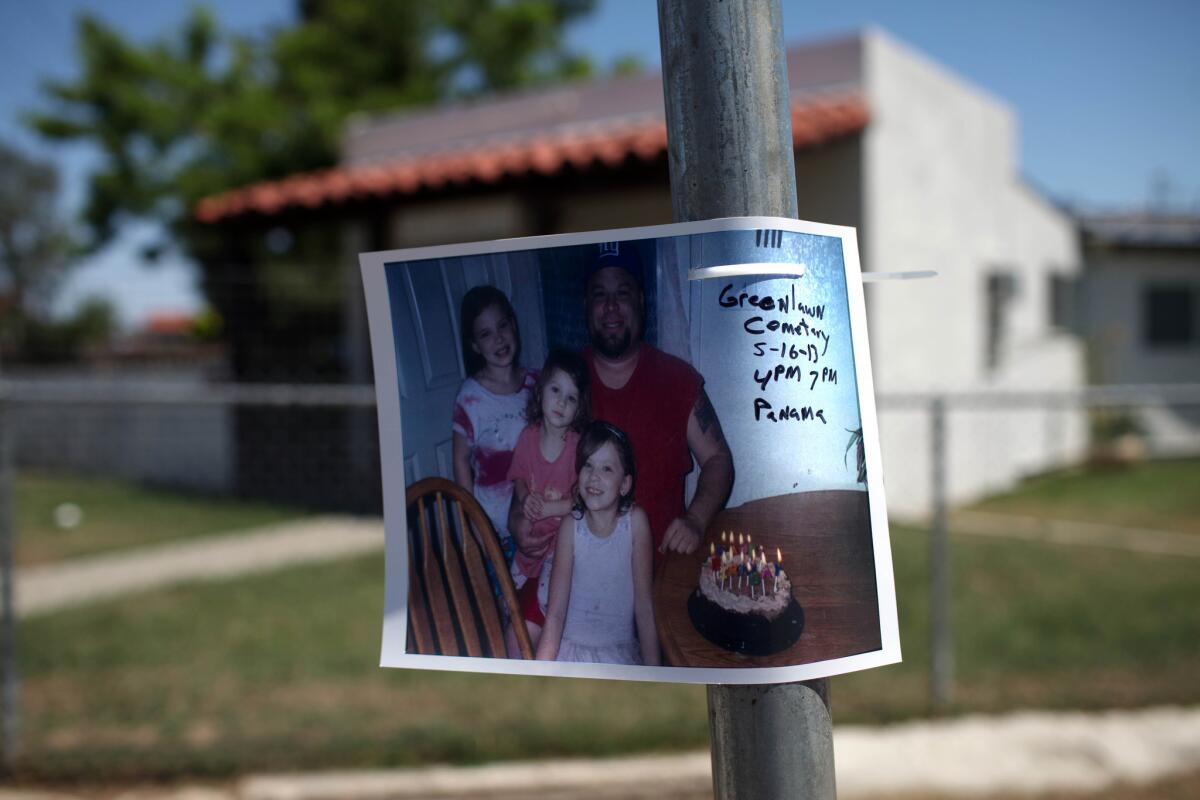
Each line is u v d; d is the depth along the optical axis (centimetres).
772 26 135
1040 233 1242
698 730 413
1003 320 1136
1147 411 1417
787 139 136
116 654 523
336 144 1563
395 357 142
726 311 130
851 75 868
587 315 135
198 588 657
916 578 653
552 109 1008
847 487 131
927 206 953
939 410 450
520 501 137
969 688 468
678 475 131
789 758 130
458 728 418
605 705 445
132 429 1048
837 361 132
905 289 912
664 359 132
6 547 402
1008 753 403
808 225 131
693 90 133
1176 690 465
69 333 991
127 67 1664
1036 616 575
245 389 576
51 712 445
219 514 871
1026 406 564
